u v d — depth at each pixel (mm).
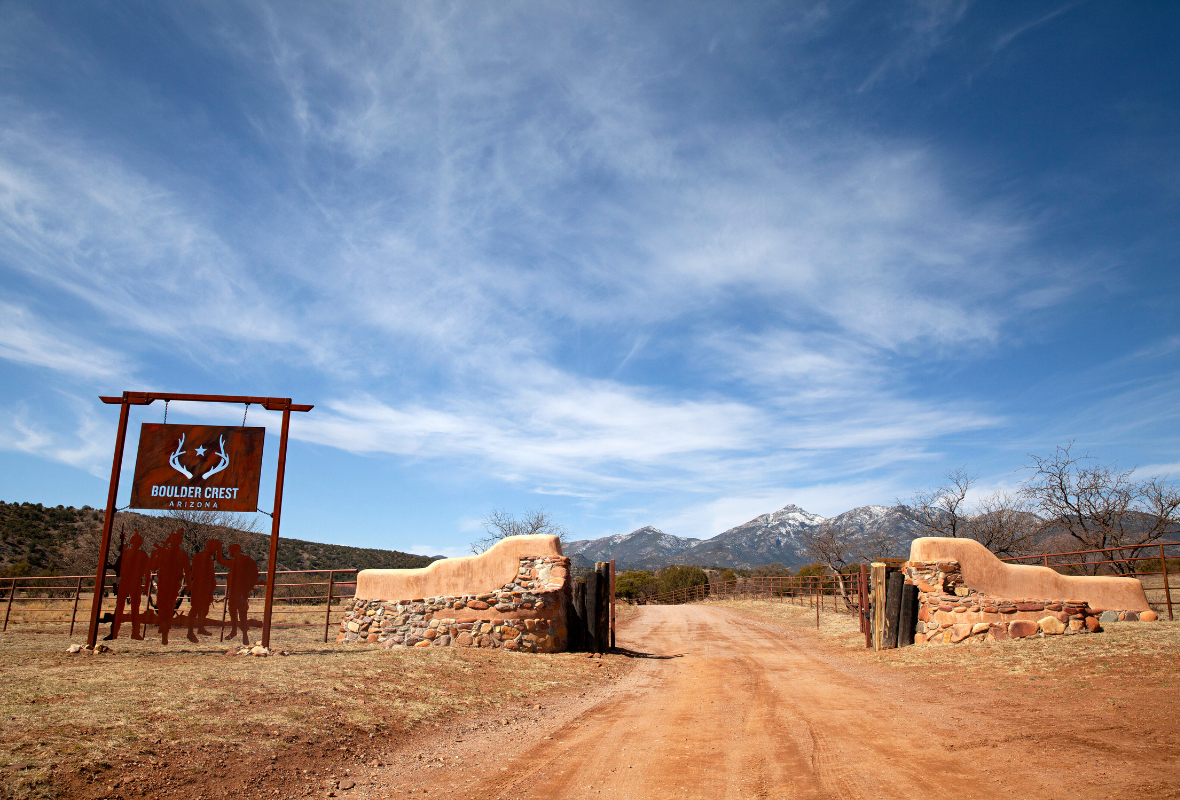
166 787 4879
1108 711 7418
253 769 5500
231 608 11055
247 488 11273
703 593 56906
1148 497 23594
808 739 7211
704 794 5410
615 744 7281
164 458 11148
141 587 10898
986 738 6816
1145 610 14211
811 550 39250
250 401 11461
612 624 16500
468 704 9000
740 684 11531
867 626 16391
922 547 14969
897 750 6566
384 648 13141
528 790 5664
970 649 13008
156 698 6617
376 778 5930
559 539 15148
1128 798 4805
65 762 4789
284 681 8141
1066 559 26094
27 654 9812
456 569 14711
